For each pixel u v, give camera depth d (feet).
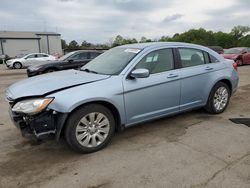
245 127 15.39
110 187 9.68
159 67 14.62
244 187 9.45
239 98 22.89
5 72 60.54
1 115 19.36
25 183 10.08
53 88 11.90
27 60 73.56
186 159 11.58
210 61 17.29
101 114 12.55
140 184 9.78
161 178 10.14
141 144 13.35
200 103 16.78
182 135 14.37
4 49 185.06
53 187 9.78
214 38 246.68
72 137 11.89
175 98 15.19
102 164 11.39
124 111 13.17
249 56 59.93
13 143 13.92
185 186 9.59
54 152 12.73
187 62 15.97
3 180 10.30
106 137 12.87
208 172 10.47
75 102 11.54
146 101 13.88
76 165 11.37
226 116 17.53
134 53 14.39
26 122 11.64
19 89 12.62
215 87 17.29
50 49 210.59
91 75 13.58
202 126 15.67
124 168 10.98
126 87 13.03
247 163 11.09
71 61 39.45
